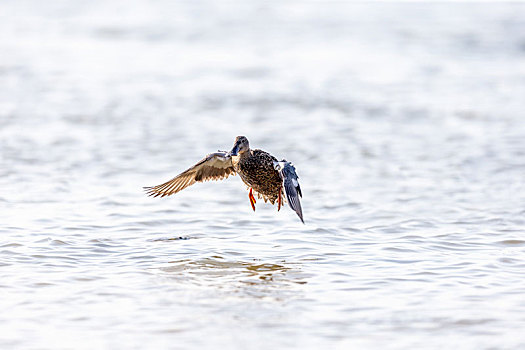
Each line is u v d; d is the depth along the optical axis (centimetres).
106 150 2066
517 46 4062
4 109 2634
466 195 1603
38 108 2667
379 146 2156
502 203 1526
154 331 877
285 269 1111
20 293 994
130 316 923
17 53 3853
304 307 955
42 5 5597
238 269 1113
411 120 2533
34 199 1534
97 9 5409
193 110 2688
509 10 5197
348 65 3612
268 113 2652
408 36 4381
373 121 2527
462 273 1087
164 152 2061
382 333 871
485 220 1399
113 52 3931
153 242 1255
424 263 1138
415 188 1672
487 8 5291
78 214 1425
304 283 1049
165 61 3712
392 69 3519
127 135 2277
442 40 4244
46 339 851
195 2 5700
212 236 1301
